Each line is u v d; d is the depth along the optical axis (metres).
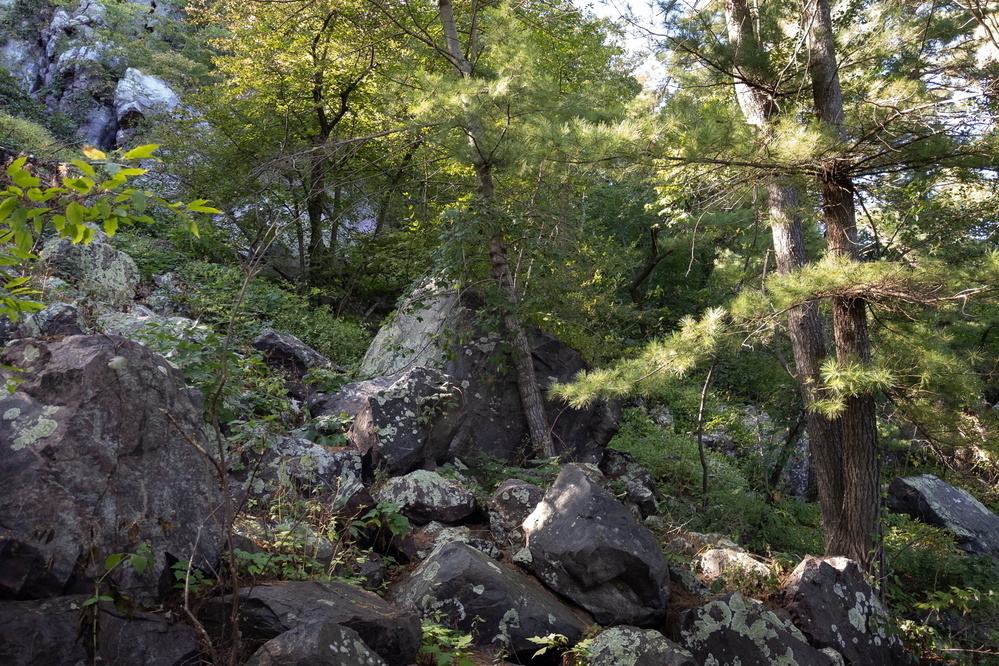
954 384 7.14
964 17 7.73
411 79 10.26
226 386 6.14
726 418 13.48
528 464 8.98
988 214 9.11
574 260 10.92
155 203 2.88
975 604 8.54
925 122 7.00
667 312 18.30
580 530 5.82
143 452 4.30
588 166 7.58
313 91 15.79
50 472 3.93
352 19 13.40
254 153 15.48
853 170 7.54
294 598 4.22
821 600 6.12
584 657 4.99
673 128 6.98
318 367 9.54
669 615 5.88
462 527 6.59
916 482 12.33
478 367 9.26
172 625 3.91
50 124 22.72
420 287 10.37
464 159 9.44
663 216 16.38
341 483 6.18
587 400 7.21
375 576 5.46
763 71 7.78
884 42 8.08
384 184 14.69
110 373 4.33
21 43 26.67
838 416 7.86
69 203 2.64
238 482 5.74
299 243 15.76
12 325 7.05
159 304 10.18
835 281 6.64
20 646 3.47
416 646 4.44
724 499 9.84
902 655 6.40
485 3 11.90
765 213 9.33
